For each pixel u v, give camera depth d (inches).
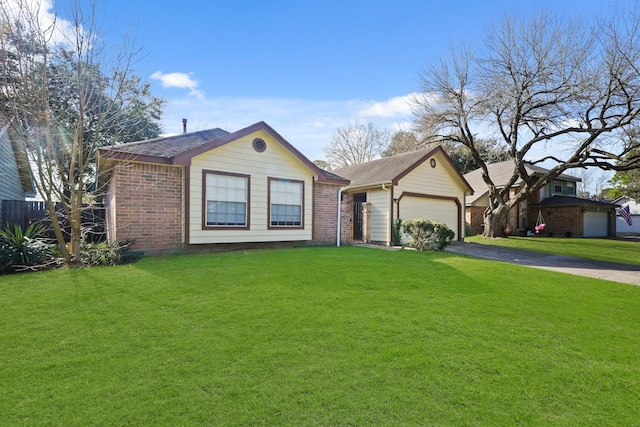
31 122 297.9
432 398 106.2
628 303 222.7
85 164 307.0
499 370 125.1
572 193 1106.7
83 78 313.4
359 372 120.0
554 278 292.4
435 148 645.3
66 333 146.5
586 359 137.1
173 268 268.4
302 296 205.2
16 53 283.1
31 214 447.2
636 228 1266.0
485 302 209.5
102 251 295.4
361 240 613.6
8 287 211.9
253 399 102.7
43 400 100.2
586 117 614.2
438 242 452.4
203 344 138.6
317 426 91.8
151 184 342.0
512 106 669.9
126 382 110.3
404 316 178.1
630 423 97.4
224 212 385.4
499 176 1007.0
